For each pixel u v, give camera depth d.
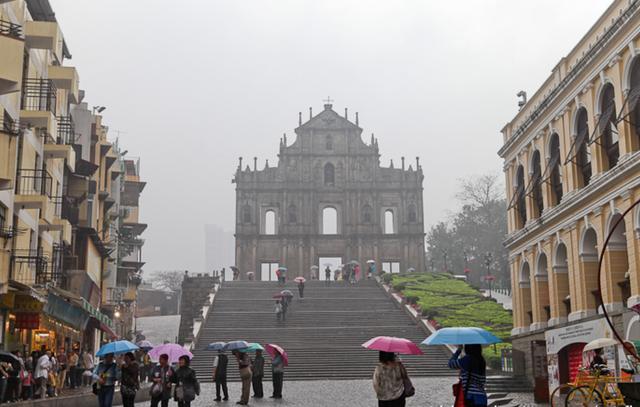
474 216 106.06
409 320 51.06
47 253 33.50
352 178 87.12
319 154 88.06
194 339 44.28
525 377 32.78
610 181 25.27
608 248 26.09
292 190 86.75
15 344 28.78
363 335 46.38
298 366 39.44
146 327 85.81
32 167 30.47
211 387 33.31
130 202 67.12
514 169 36.59
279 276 65.19
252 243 85.25
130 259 67.19
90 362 33.38
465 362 13.41
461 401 13.16
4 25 25.91
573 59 29.84
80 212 40.81
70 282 35.47
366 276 84.44
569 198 28.88
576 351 25.48
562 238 30.05
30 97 30.22
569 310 30.23
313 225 86.31
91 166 40.31
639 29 23.91
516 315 35.66
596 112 27.27
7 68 23.41
